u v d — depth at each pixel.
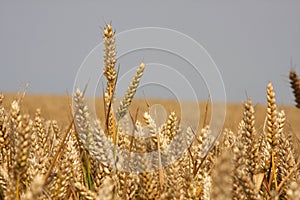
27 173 1.27
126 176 1.29
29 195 1.11
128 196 1.29
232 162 1.22
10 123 1.29
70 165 1.31
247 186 1.22
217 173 1.11
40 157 1.32
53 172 1.30
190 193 1.26
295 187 1.16
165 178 1.30
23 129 1.22
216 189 1.11
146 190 1.28
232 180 1.22
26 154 1.23
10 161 1.31
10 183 1.25
